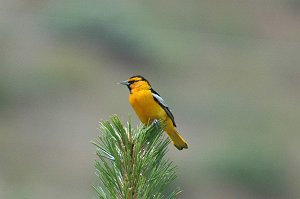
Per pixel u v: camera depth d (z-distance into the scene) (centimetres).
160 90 3706
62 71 3572
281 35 4500
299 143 3127
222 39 4438
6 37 3950
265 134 3148
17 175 2712
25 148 2898
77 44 4019
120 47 4050
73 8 4175
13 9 4244
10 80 3441
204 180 2767
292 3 4681
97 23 4125
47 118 3189
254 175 2803
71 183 2630
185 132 3114
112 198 432
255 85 3822
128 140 444
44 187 2609
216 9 4747
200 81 3831
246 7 4712
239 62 4106
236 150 2862
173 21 4550
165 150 443
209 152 2870
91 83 3578
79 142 2931
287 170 2902
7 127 3077
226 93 3628
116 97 3431
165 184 430
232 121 3272
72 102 3372
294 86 3881
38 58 3762
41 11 4219
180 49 4188
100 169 438
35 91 3431
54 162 2761
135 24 4219
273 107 3525
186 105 3431
